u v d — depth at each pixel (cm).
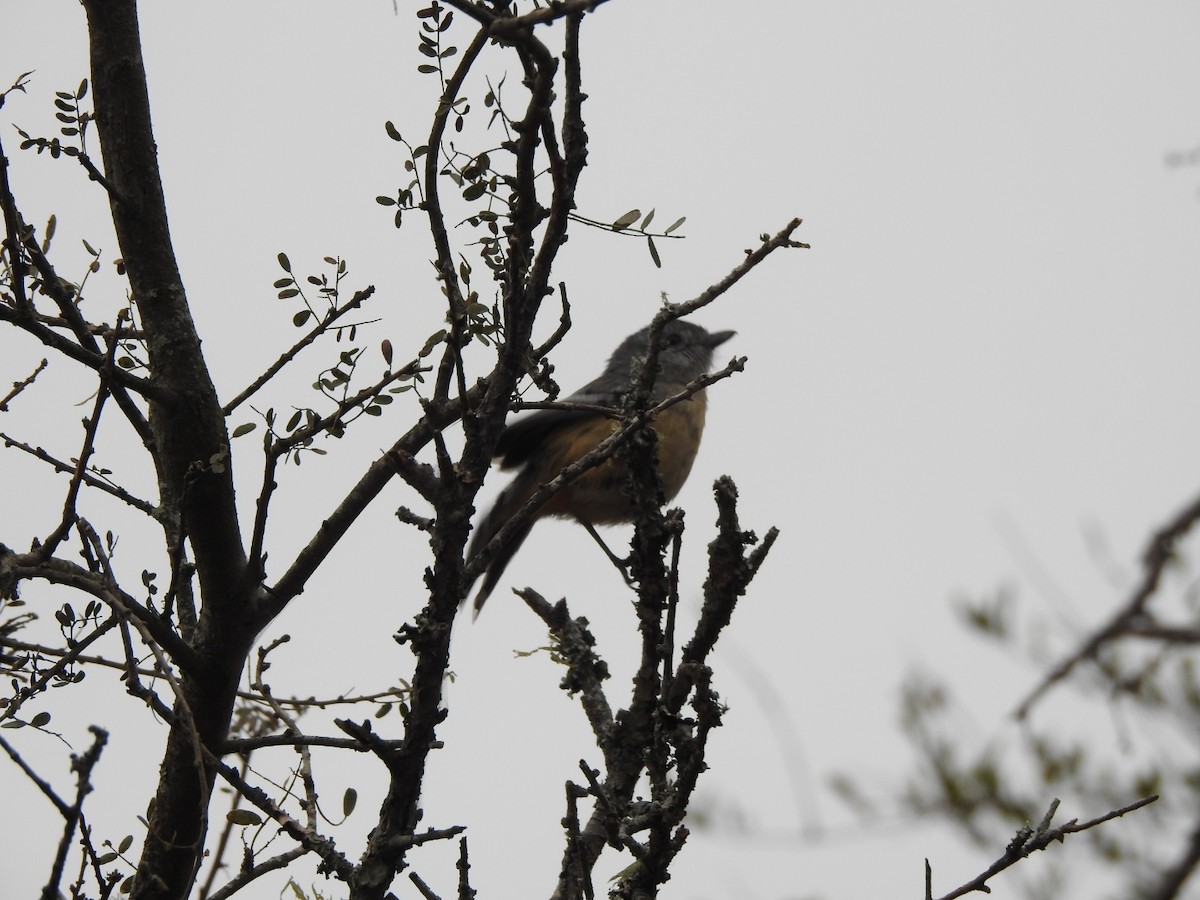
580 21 620
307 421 689
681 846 607
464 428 646
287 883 676
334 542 723
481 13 587
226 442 714
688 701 632
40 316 743
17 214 671
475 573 647
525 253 663
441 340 709
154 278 726
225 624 705
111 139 724
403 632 632
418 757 631
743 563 636
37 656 669
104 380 654
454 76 665
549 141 618
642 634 655
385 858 619
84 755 471
